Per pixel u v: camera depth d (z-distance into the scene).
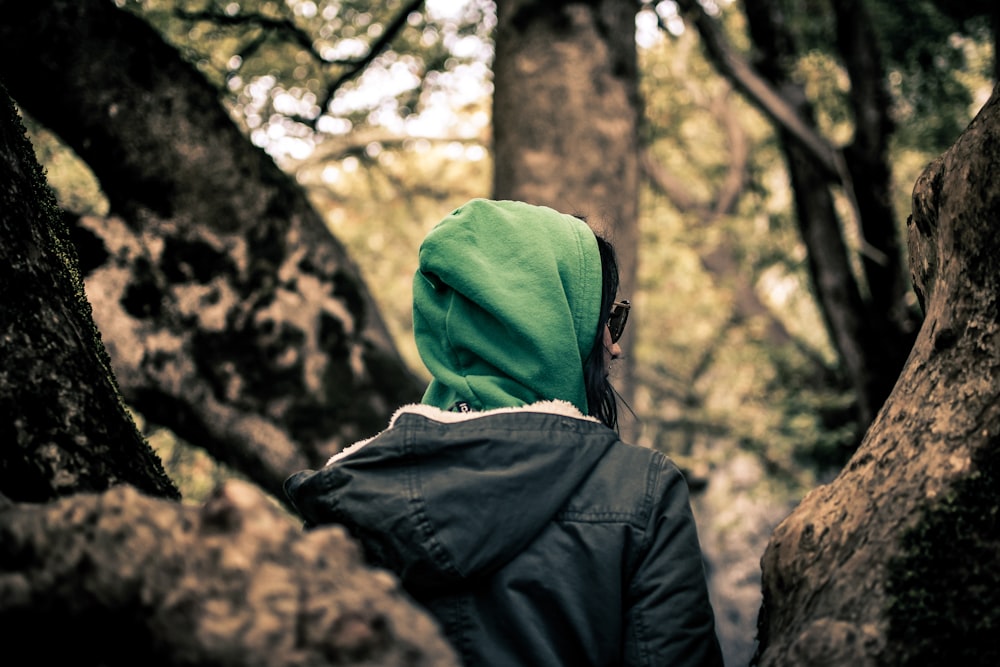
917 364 1.38
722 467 12.11
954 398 1.27
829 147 7.16
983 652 1.14
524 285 1.44
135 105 3.40
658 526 1.40
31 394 1.28
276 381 3.67
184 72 3.54
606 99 5.23
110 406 1.41
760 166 13.05
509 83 5.28
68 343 1.36
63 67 3.28
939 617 1.16
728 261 13.34
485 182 12.12
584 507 1.38
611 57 5.28
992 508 1.18
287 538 0.95
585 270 1.48
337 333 3.80
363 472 1.34
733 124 12.62
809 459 10.45
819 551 1.33
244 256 3.63
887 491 1.27
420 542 1.29
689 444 14.08
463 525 1.30
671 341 15.43
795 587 1.33
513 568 1.34
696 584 1.40
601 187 5.16
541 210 1.53
